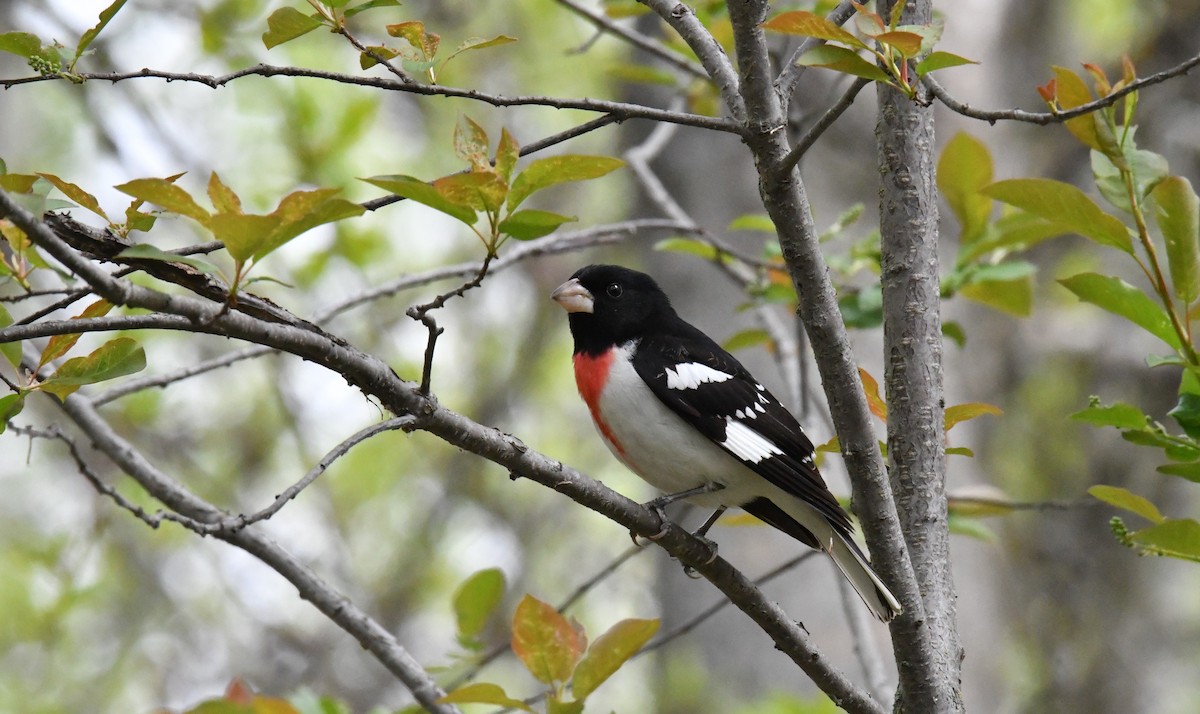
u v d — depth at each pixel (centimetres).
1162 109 1648
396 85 491
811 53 483
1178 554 560
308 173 1184
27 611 1260
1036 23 1491
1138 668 1767
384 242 1223
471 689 498
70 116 1442
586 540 1788
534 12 1744
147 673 1521
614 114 508
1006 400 1703
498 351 1817
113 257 454
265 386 1596
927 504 584
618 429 765
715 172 1221
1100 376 1775
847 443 545
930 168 605
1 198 389
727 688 1140
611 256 1781
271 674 1504
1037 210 596
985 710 1167
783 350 950
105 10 492
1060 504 822
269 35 514
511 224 468
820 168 1184
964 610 1188
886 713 589
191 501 739
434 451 1689
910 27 477
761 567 1121
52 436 657
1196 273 572
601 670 522
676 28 571
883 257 606
